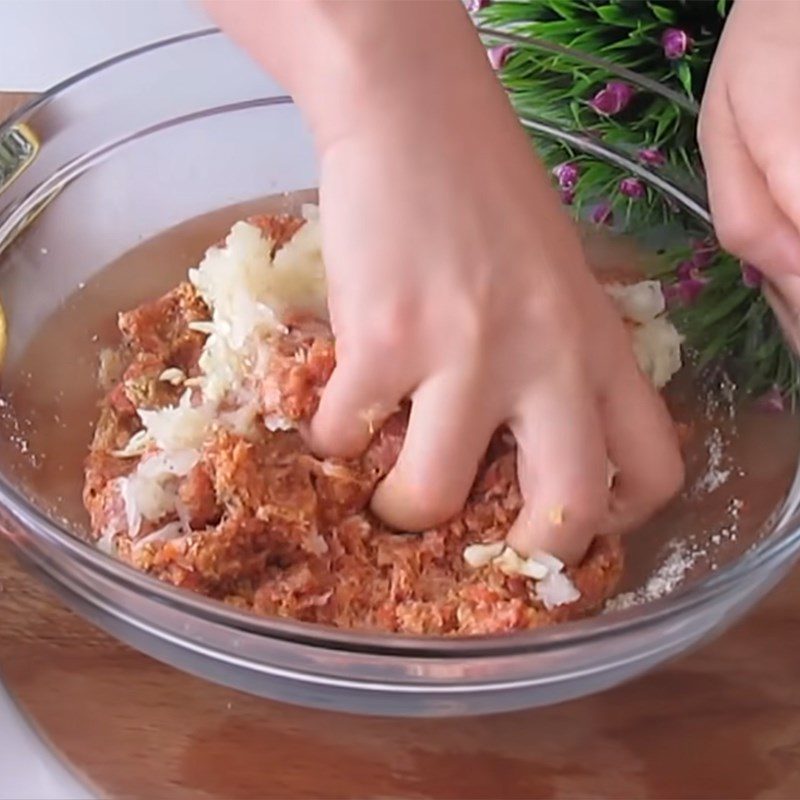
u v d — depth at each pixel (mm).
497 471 614
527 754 614
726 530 649
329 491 612
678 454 631
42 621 636
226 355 635
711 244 724
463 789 605
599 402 607
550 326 597
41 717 614
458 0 625
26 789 602
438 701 580
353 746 613
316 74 605
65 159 714
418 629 599
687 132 747
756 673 638
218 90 737
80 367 680
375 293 591
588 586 612
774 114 673
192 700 620
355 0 607
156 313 686
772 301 692
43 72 900
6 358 672
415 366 594
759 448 672
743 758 618
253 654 570
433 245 593
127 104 725
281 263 654
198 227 732
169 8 951
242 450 607
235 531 604
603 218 741
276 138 749
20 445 653
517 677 569
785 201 661
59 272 706
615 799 606
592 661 571
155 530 611
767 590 610
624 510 625
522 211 603
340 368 598
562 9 778
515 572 603
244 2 617
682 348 693
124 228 725
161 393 662
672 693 631
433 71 606
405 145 597
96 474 638
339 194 599
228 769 605
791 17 695
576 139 756
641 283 692
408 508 605
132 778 603
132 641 591
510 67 749
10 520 592
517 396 598
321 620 606
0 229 691
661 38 771
